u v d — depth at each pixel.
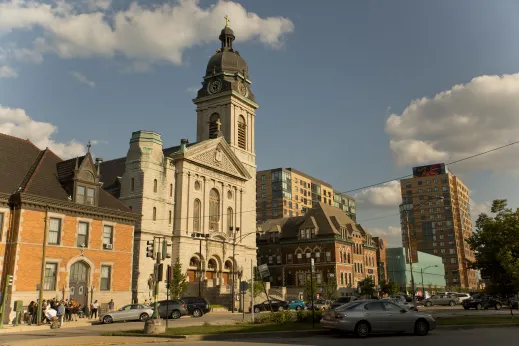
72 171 46.22
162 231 62.47
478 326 27.47
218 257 70.50
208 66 84.12
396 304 23.70
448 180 179.00
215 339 22.72
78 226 45.06
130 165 62.44
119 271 47.97
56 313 36.62
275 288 79.12
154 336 23.42
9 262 39.62
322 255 91.56
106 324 37.00
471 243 40.66
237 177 76.88
